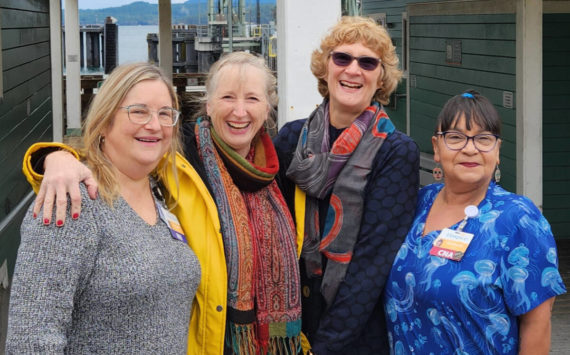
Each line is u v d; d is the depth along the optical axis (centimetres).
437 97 821
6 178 636
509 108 639
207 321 258
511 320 245
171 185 255
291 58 458
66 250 202
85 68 3850
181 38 3741
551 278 240
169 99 230
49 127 946
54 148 225
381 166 287
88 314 208
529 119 613
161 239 227
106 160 223
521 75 612
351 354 292
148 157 225
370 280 277
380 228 280
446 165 259
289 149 308
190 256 235
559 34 721
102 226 210
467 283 243
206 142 275
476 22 705
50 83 956
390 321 274
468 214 253
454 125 256
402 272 268
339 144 288
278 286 277
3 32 641
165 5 1892
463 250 247
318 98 465
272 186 288
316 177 289
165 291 218
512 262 241
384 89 305
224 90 269
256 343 274
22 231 207
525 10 605
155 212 236
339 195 287
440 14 800
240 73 269
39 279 199
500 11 651
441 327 250
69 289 201
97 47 3872
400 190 283
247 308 268
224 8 3409
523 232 241
